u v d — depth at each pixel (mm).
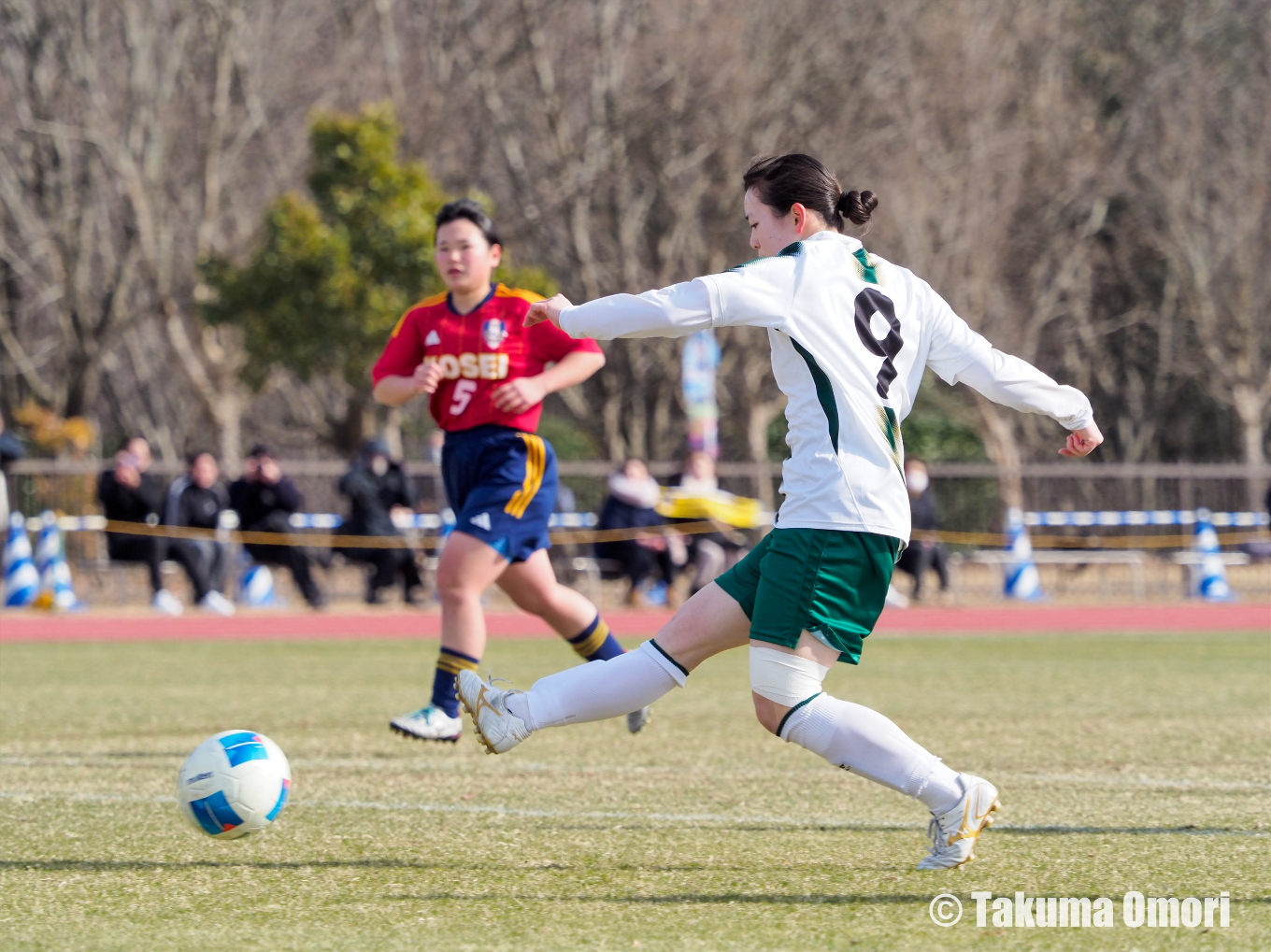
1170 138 120125
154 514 65750
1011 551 76812
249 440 131250
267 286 82438
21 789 21109
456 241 23141
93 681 38438
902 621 62219
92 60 99875
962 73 109438
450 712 22781
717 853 16312
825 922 13195
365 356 83812
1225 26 121875
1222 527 82375
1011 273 119062
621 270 113562
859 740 14500
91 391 106000
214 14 98250
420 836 17375
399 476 67500
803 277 14414
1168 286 128375
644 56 108812
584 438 127562
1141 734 27109
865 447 14320
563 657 45312
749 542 73688
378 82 107375
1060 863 15648
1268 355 122438
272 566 67688
